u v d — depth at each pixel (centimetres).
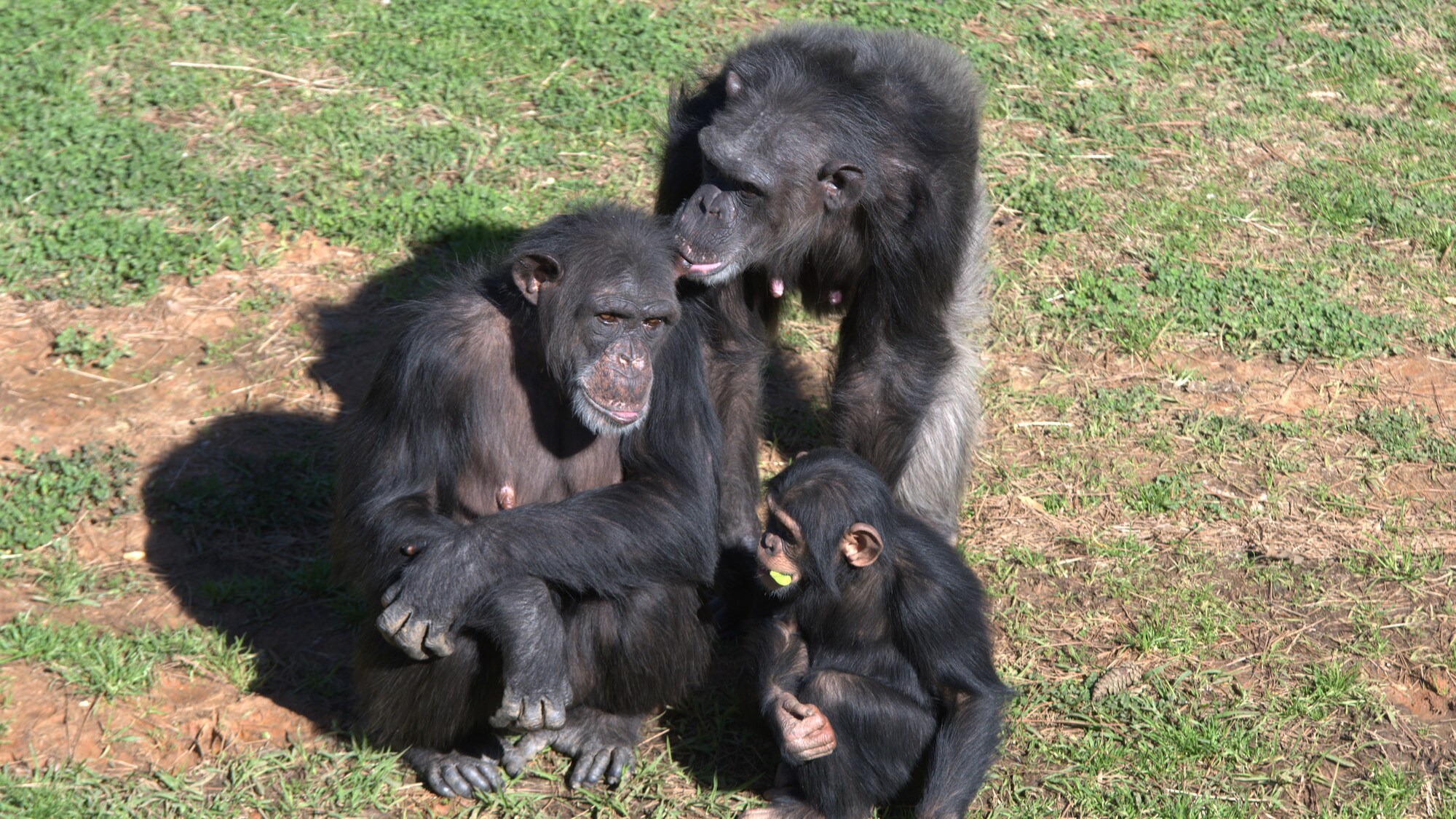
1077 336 555
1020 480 520
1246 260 578
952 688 455
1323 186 601
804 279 500
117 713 465
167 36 626
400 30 643
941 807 446
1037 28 693
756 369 500
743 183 477
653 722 471
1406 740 468
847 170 477
